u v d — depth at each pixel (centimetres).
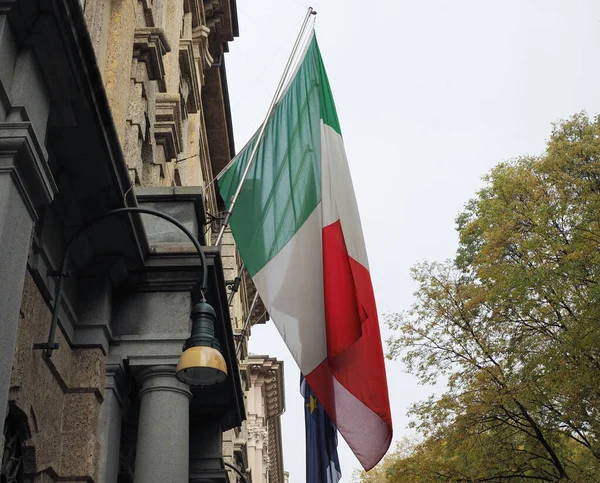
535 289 2142
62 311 975
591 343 1938
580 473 1995
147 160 1659
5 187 680
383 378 1153
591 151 2356
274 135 1371
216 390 1328
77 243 996
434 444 2216
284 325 1183
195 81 2272
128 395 1131
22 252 706
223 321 1216
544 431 2139
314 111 1376
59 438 958
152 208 1165
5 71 711
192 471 1372
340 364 1144
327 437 1308
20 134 694
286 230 1257
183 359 809
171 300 1090
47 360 909
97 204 950
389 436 1122
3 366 659
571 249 2119
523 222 2342
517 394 2088
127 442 1204
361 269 1230
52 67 768
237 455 2983
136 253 1045
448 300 2375
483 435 2184
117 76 1381
